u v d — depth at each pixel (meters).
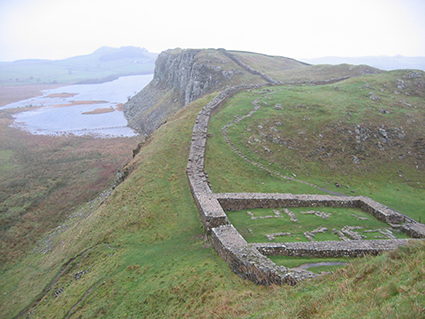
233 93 60.75
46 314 22.45
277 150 41.97
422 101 56.41
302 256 19.95
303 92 59.00
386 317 8.17
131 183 35.84
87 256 27.20
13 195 54.38
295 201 29.62
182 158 39.19
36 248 39.88
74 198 53.56
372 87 60.31
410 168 42.16
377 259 13.16
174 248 24.73
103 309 20.02
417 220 31.20
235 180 35.25
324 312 10.45
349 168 40.81
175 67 129.12
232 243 20.72
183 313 16.91
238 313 13.62
